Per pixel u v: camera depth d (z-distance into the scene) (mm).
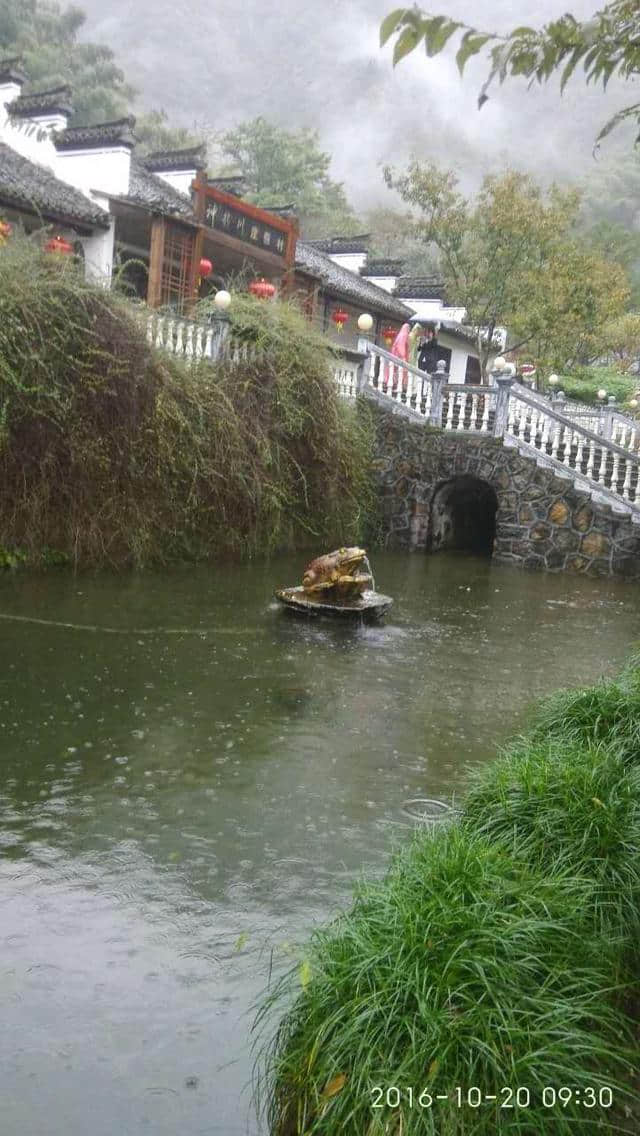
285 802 4789
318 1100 2428
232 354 13203
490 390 16266
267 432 13094
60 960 3223
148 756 5289
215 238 16797
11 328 9703
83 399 10453
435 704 6855
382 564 14828
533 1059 2428
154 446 11195
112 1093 2637
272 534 13297
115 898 3672
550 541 15578
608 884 3385
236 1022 2943
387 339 23422
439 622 10188
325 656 8039
